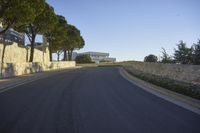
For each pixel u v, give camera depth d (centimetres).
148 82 2703
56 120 1107
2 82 2720
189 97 1734
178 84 2172
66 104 1473
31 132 937
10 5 3253
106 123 1066
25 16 3384
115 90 2130
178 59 3803
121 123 1070
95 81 2923
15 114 1221
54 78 3359
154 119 1149
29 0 3419
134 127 1012
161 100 1659
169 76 2864
